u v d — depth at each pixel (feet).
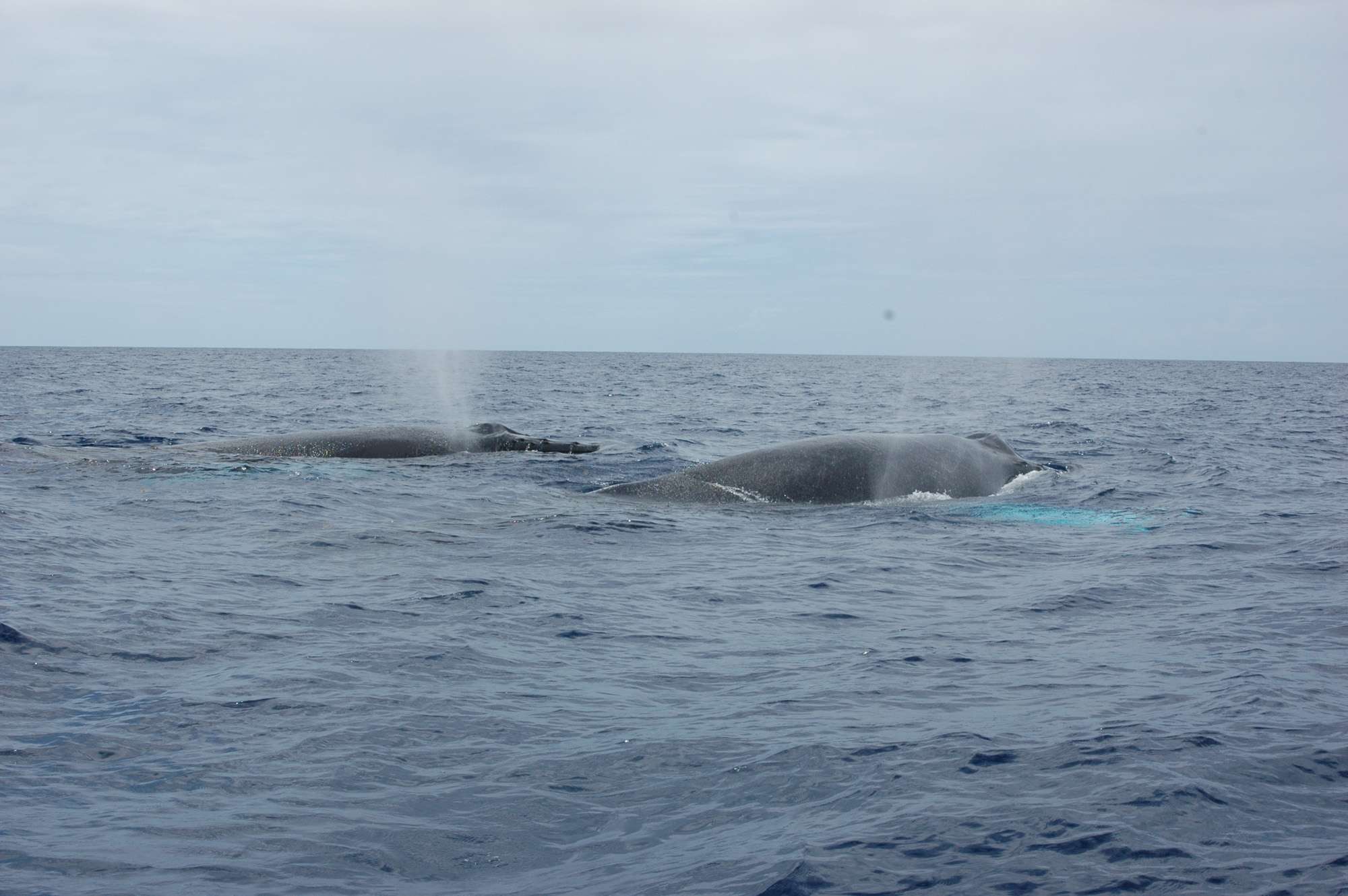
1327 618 33.14
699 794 19.81
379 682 26.14
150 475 62.28
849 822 18.33
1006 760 20.99
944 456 61.31
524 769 20.99
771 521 51.88
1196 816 18.19
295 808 19.04
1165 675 27.12
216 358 469.16
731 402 161.79
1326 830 17.69
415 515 51.88
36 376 223.51
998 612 34.71
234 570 38.78
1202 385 264.31
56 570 37.17
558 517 51.11
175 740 22.04
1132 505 57.31
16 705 23.70
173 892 15.97
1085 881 16.08
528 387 207.21
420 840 17.99
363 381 223.30
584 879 16.66
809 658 29.25
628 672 27.73
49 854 16.97
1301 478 70.38
